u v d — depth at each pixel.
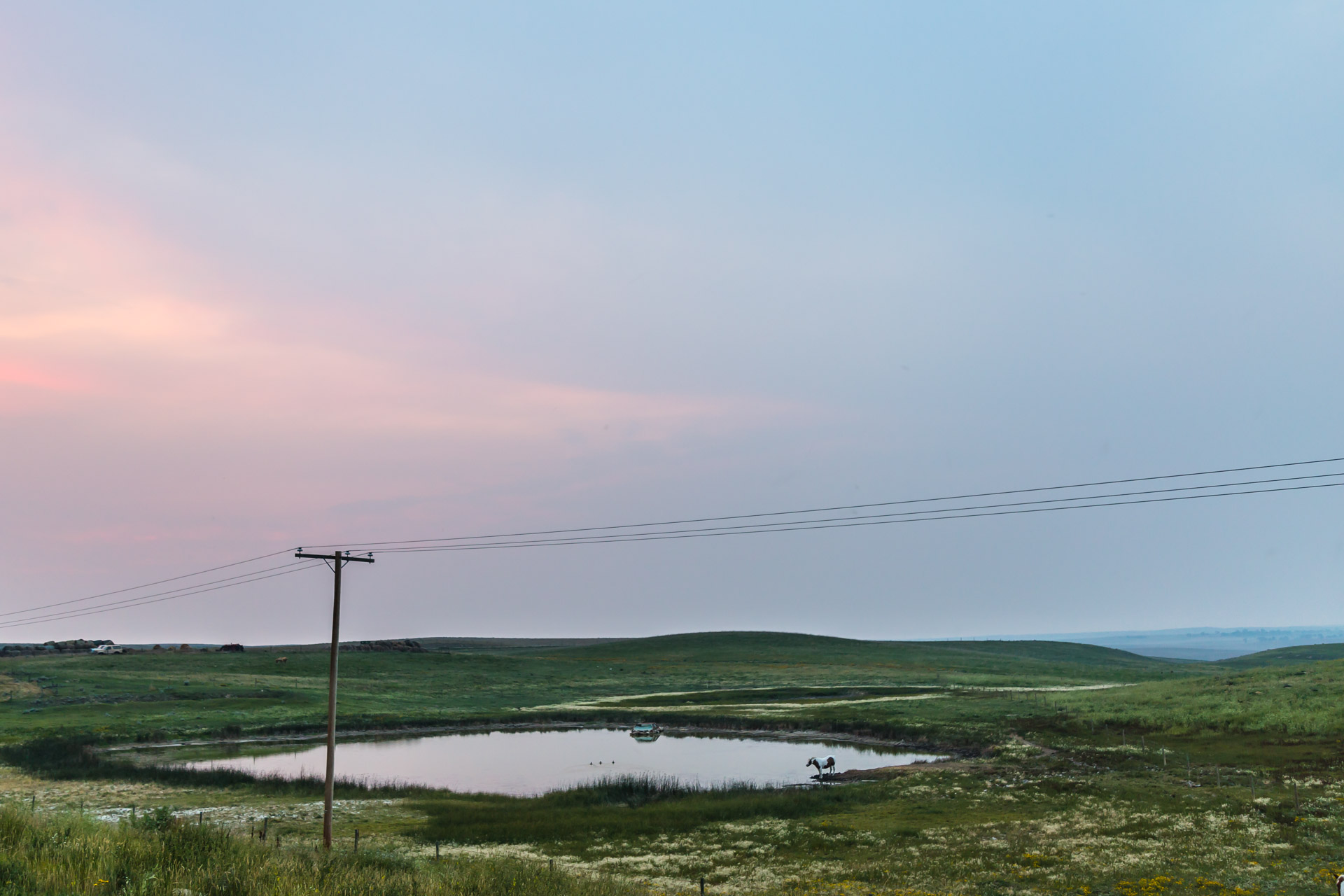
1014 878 30.50
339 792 57.06
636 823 45.91
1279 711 65.56
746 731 101.38
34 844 19.03
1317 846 32.41
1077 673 169.75
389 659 186.50
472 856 36.72
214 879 17.73
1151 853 32.94
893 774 64.56
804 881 32.44
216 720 101.44
